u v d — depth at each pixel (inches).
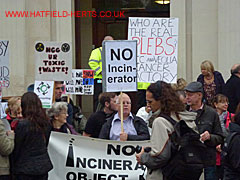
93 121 516.1
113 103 511.5
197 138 360.2
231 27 679.7
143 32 543.8
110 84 464.8
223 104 541.6
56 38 738.2
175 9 707.4
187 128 358.3
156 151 354.9
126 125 470.3
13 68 733.9
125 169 457.4
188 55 708.0
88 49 845.8
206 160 365.4
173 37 541.3
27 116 423.8
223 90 603.2
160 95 365.4
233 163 395.2
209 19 698.8
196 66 702.5
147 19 543.2
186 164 357.1
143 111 571.2
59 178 461.7
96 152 460.8
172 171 359.9
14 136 420.8
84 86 619.5
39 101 429.7
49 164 428.1
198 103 445.4
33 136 421.4
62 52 551.2
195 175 363.6
